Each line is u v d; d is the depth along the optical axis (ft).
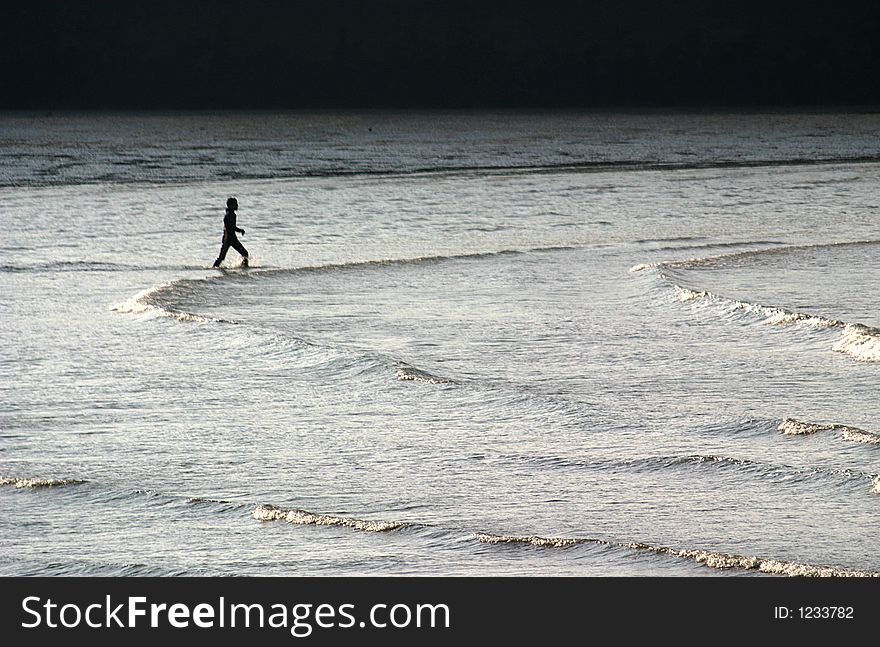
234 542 105.19
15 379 169.58
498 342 194.59
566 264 288.51
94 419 148.05
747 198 506.48
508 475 124.16
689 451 131.64
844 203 478.59
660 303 229.66
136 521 110.52
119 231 374.63
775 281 255.91
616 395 159.02
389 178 646.74
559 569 98.17
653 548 101.76
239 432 142.10
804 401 154.92
